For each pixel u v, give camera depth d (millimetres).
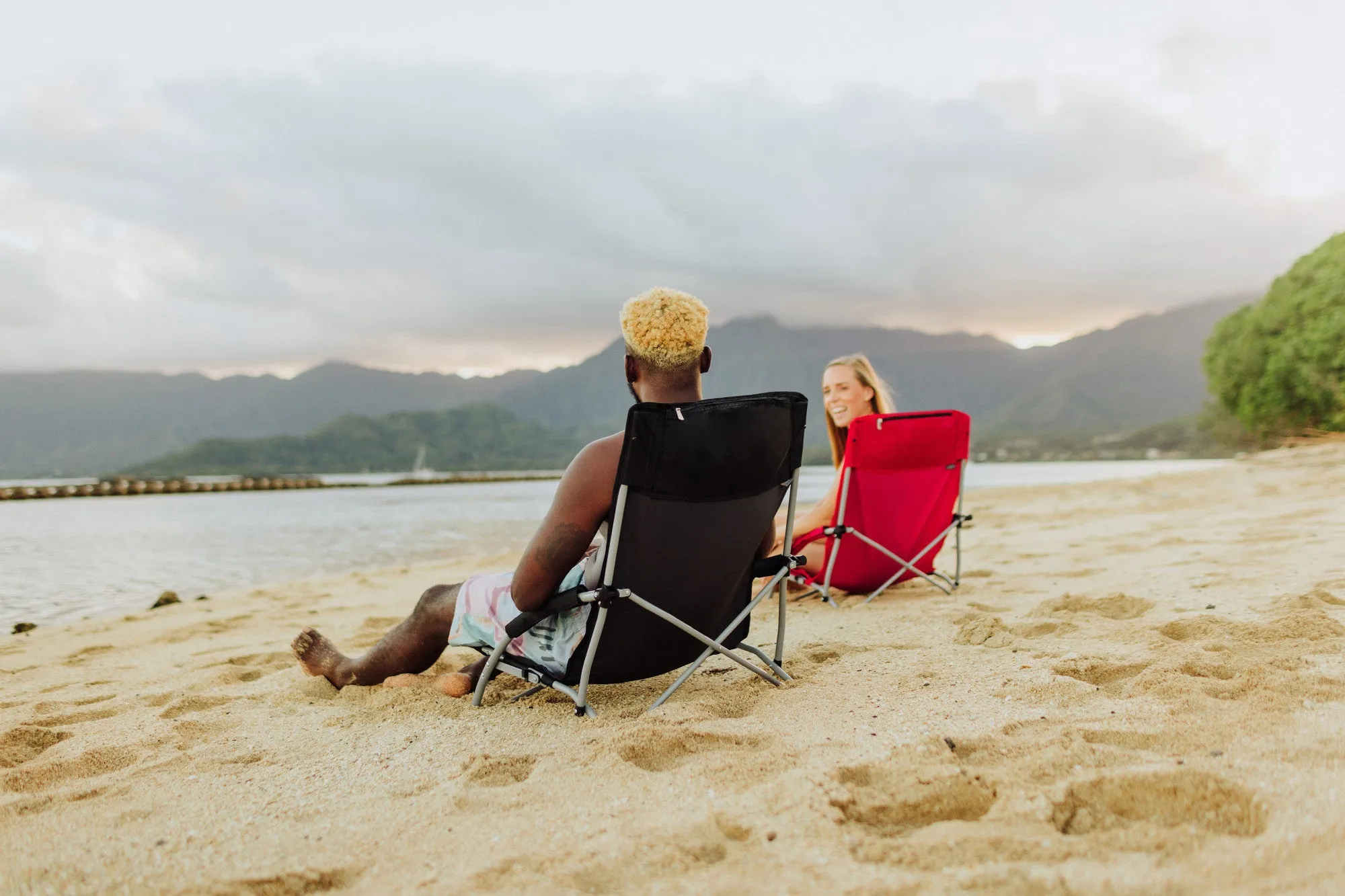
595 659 2461
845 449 4199
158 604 7012
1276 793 1572
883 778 1851
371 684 2990
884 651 3117
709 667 3090
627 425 2139
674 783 1870
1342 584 3566
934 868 1449
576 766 2045
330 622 5078
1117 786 1674
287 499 39000
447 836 1705
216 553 12195
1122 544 6078
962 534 8289
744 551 2529
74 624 6332
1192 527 6848
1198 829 1505
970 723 2193
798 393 2473
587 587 2434
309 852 1672
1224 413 39906
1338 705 2053
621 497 2217
